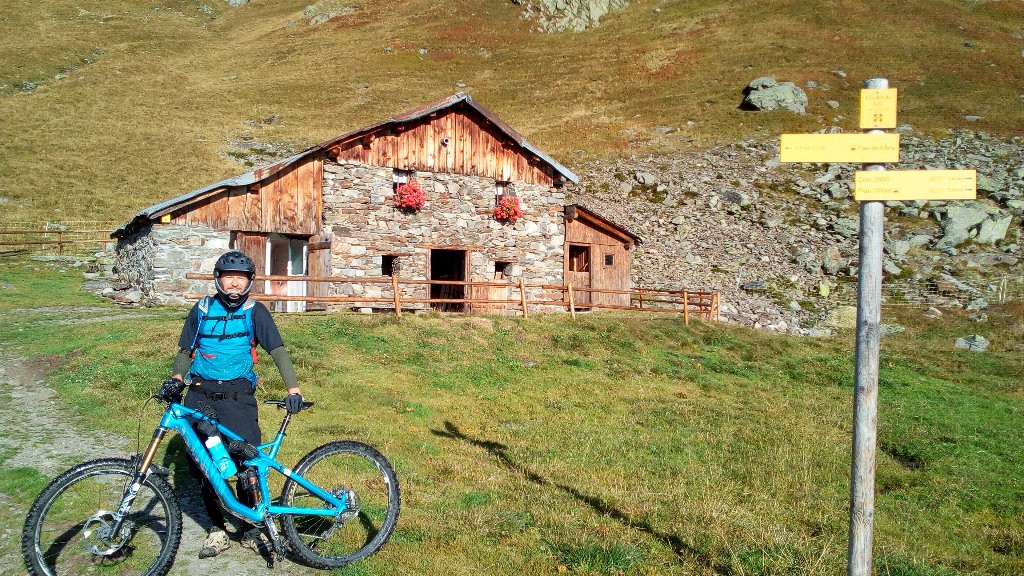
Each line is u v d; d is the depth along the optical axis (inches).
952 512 348.5
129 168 1542.8
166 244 769.6
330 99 2241.6
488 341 647.1
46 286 901.8
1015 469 426.3
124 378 399.9
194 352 197.8
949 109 1980.8
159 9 3518.7
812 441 432.5
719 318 1014.4
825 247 1331.2
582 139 1919.3
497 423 414.9
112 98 2085.4
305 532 218.1
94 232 1196.5
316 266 816.3
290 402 199.5
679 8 3157.0
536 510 260.4
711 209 1485.0
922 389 669.9
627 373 606.2
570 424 424.5
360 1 3472.0
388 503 213.8
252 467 195.9
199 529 223.6
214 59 2753.4
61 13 3122.5
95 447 295.0
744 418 485.4
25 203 1296.8
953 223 1379.2
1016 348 943.0
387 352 558.9
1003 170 1572.3
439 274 1000.9
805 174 1649.9
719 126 1958.7
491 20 3132.4
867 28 2711.6
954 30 2679.6
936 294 1169.4
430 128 875.4
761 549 238.4
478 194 909.8
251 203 796.0
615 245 1079.0
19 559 197.6
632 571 212.1
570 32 3036.4
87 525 184.4
